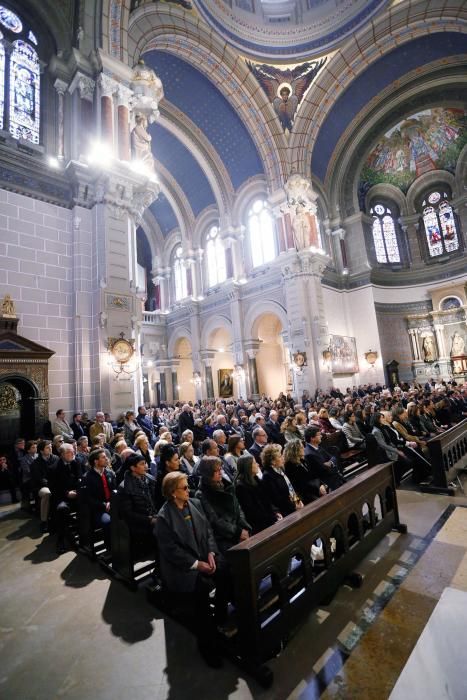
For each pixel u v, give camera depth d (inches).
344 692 90.0
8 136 375.6
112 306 392.5
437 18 646.5
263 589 126.4
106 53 420.2
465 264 864.9
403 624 113.6
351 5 672.4
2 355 327.6
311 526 127.9
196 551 118.9
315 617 120.7
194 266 971.3
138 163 448.5
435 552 156.9
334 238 912.3
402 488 249.6
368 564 151.2
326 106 772.0
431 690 53.7
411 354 911.7
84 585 152.4
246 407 591.5
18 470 291.1
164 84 717.9
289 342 742.5
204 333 942.4
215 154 862.5
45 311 375.9
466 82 762.2
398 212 1002.1
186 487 124.8
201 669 101.6
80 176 395.5
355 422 331.0
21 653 111.2
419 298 925.2
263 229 844.6
